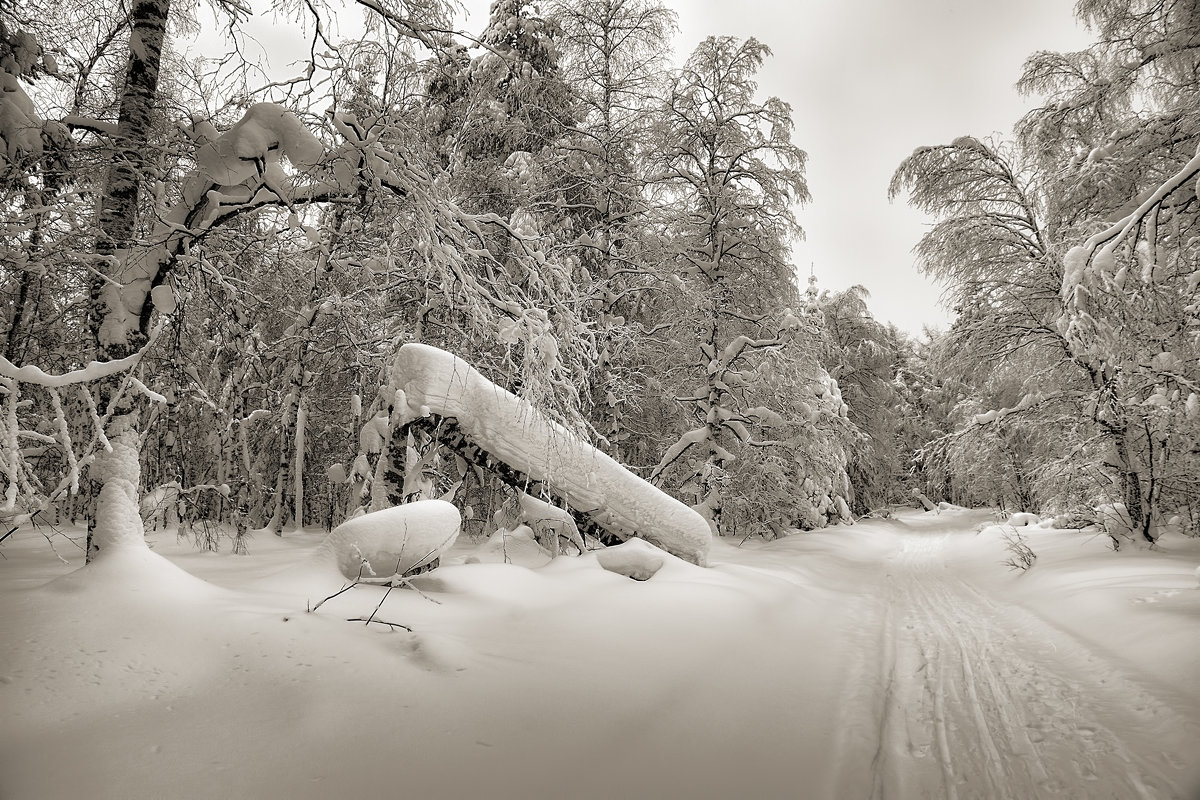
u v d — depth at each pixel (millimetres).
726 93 15195
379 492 7809
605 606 6234
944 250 13859
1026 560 10531
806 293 27969
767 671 5039
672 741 3600
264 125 5297
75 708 3195
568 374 7613
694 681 4605
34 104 5078
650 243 15258
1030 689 4613
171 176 6000
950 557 14945
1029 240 13117
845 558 14492
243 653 3988
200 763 2867
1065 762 3375
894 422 32000
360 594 5660
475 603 5922
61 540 10008
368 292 11977
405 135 6270
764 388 16016
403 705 3625
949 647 6023
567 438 7863
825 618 7398
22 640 3701
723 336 16250
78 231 5270
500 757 3223
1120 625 5809
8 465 4090
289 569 5926
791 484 16625
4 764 2699
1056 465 12523
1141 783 3100
